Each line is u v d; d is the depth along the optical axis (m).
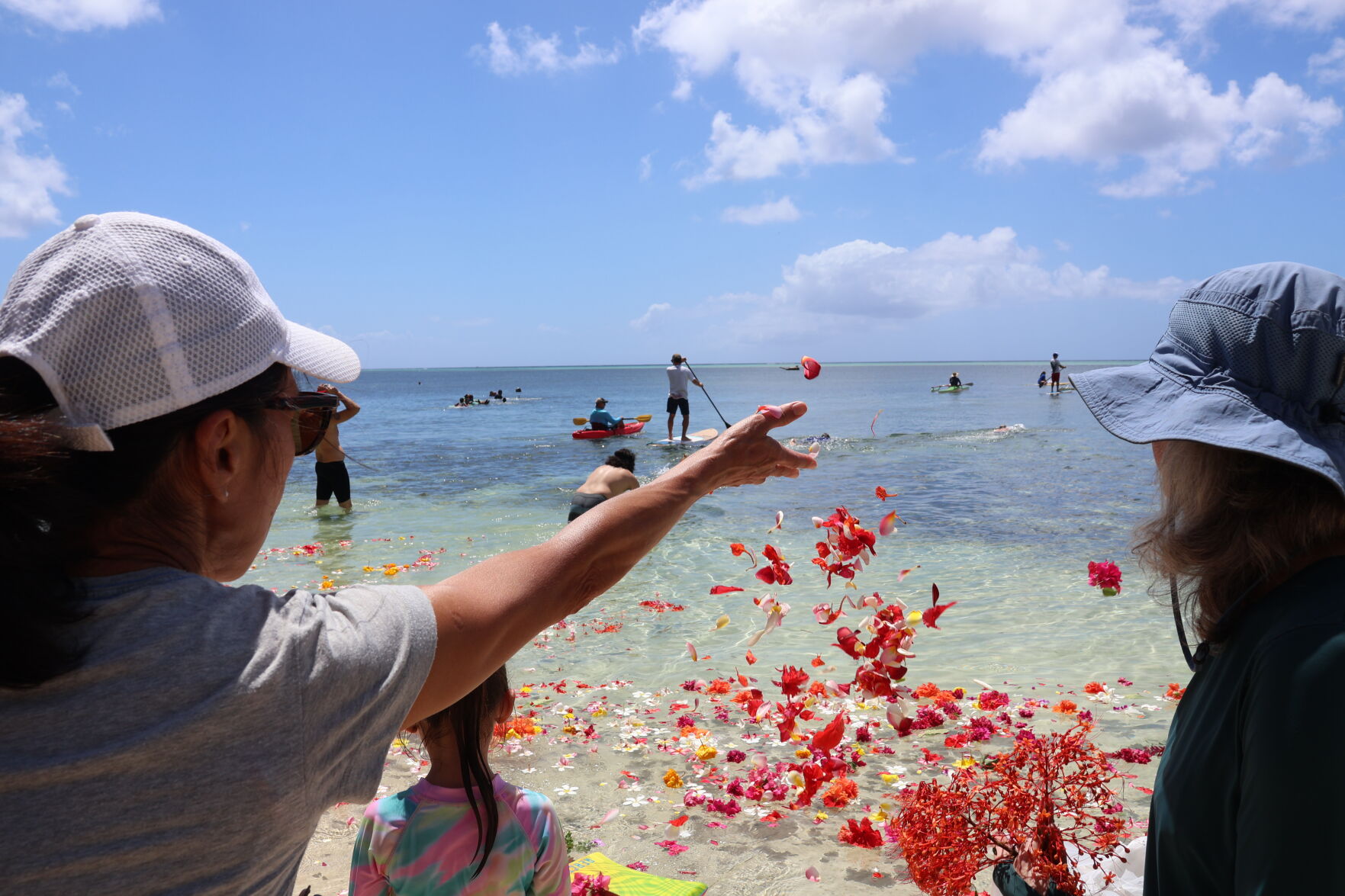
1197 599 1.51
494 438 26.66
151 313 1.04
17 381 1.04
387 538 11.52
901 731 2.30
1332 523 1.34
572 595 1.42
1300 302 1.42
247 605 1.08
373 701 1.10
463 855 2.37
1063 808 2.29
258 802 0.98
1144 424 1.50
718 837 4.08
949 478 15.66
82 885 0.90
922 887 2.26
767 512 12.39
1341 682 1.18
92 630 0.97
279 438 1.22
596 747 5.10
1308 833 1.16
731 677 6.17
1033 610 7.60
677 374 22.39
